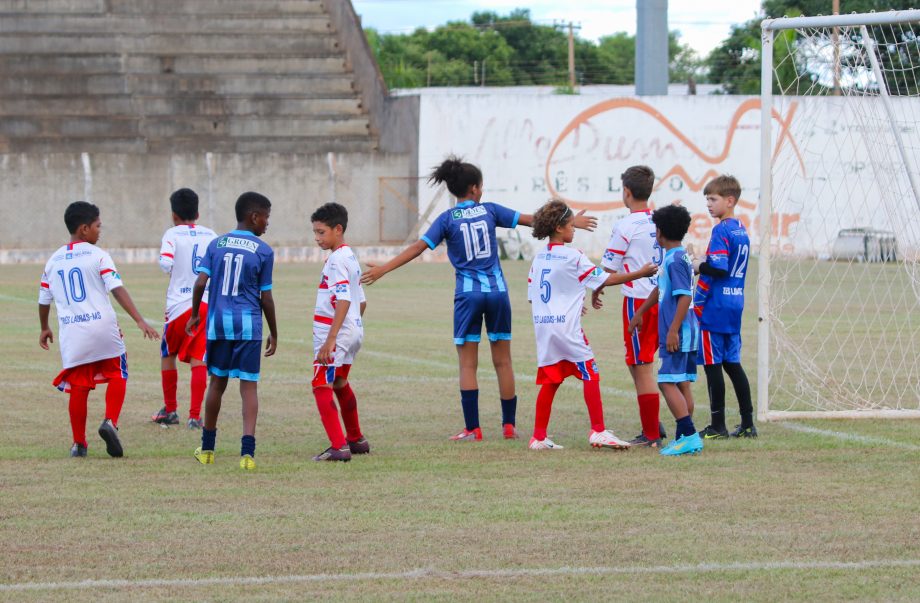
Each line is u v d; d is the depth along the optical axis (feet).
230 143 445.37
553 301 95.45
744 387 101.35
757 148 439.63
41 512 73.97
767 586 59.11
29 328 193.06
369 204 423.23
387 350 165.37
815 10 328.29
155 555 64.54
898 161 135.33
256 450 96.32
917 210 134.51
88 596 57.36
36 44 465.47
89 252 93.04
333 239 91.86
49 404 119.96
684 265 91.86
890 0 317.01
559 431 105.91
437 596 57.47
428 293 272.72
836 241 316.81
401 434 104.01
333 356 90.89
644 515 73.51
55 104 444.55
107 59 461.37
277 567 62.34
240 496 78.89
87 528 70.18
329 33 490.90
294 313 220.84
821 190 369.50
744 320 217.97
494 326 101.76
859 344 176.04
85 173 396.78
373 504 76.54
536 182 436.76
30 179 395.75
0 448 96.32
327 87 474.49
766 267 111.75
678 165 439.22
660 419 112.98
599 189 438.81
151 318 209.36
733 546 66.39
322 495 79.20
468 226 100.73
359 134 463.83
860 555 64.64
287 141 451.94
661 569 61.93
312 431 105.50
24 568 62.03
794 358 156.66
